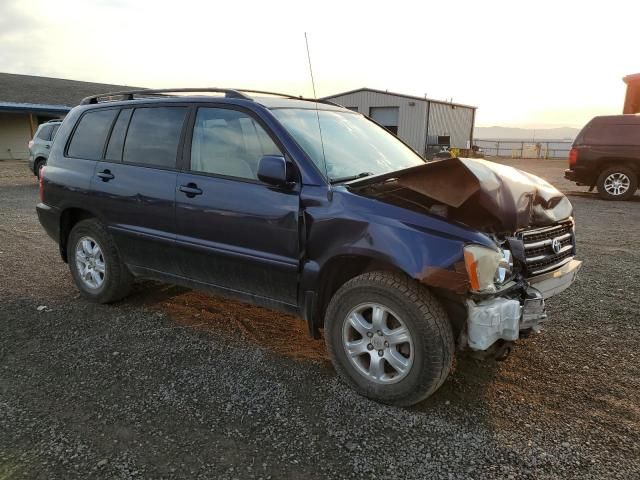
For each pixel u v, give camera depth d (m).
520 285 3.18
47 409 3.16
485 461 2.71
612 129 12.73
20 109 28.30
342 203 3.32
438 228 3.06
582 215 10.52
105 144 4.75
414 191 3.36
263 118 3.75
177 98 4.31
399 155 4.39
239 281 3.88
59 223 5.10
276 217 3.54
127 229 4.48
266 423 3.04
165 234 4.21
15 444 2.81
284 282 3.61
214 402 3.25
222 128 3.97
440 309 3.08
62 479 2.54
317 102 4.59
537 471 2.63
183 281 4.33
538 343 4.14
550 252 3.50
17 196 13.01
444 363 3.05
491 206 3.08
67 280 5.74
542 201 3.45
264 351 3.99
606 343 4.14
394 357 3.18
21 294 5.25
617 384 3.50
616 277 5.93
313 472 2.62
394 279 3.15
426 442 2.87
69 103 31.86
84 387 3.42
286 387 3.45
